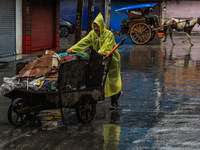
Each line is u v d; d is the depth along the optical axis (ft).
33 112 20.35
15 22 52.85
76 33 52.34
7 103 24.35
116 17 122.93
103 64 20.54
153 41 87.15
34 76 19.16
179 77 35.29
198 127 18.86
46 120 20.13
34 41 59.06
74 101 19.06
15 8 52.54
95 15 118.42
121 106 23.53
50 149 15.40
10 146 15.75
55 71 19.34
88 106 19.74
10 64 43.50
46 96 17.97
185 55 56.08
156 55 55.93
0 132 17.79
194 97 26.27
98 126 18.98
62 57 20.29
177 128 18.63
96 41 21.48
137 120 20.18
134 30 77.46
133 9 78.43
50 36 65.26
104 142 16.38
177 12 123.44
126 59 50.44
